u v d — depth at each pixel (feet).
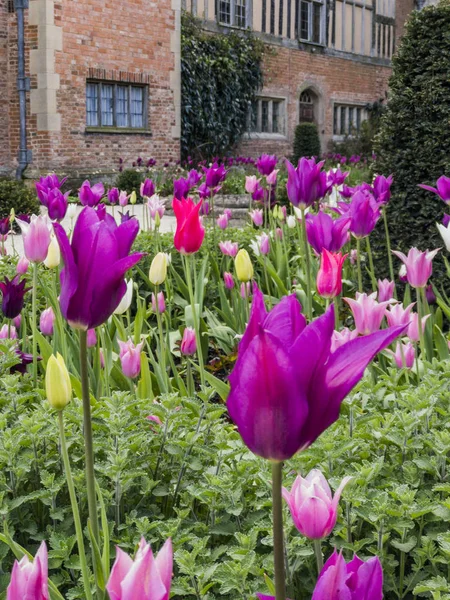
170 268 17.34
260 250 16.57
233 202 44.45
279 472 2.63
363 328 7.69
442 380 7.69
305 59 81.05
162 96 60.34
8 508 5.68
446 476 6.13
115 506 6.22
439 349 11.03
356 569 3.00
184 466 6.44
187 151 65.51
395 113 17.67
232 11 70.74
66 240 3.54
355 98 89.86
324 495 3.75
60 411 4.04
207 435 7.02
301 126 75.77
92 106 55.42
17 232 33.71
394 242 17.74
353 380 2.58
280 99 78.23
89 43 53.98
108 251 3.56
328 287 8.09
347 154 82.02
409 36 17.60
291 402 2.49
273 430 2.52
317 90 83.30
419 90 17.44
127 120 58.34
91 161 54.90
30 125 52.39
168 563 2.64
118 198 22.12
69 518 6.00
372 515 5.18
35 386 9.70
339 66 86.53
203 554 5.24
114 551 5.73
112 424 6.49
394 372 8.11
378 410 7.80
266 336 2.43
